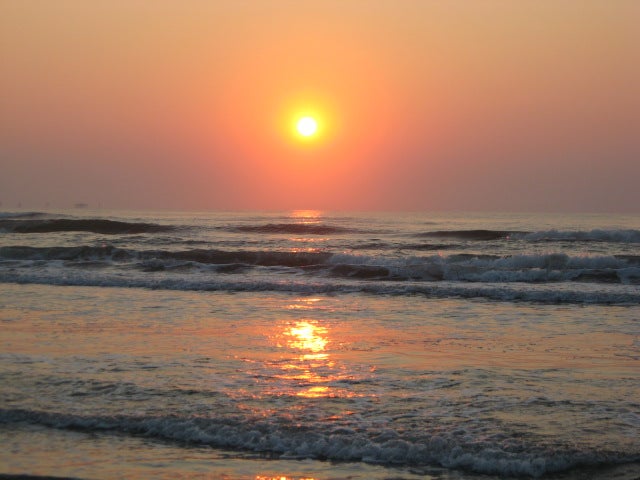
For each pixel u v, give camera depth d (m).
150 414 8.77
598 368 11.39
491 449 7.72
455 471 7.36
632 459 7.49
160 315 16.64
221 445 7.99
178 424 8.45
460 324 15.75
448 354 12.47
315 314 17.05
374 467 7.46
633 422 8.55
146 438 8.19
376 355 12.34
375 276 25.23
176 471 7.34
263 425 8.43
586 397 9.63
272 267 27.02
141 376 10.56
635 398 9.58
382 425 8.44
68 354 12.12
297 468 7.42
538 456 7.54
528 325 15.63
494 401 9.42
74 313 16.81
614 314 17.27
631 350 12.88
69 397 9.45
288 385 10.16
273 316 16.67
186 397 9.47
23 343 13.11
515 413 8.89
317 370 11.13
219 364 11.48
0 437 8.20
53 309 17.45
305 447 7.87
